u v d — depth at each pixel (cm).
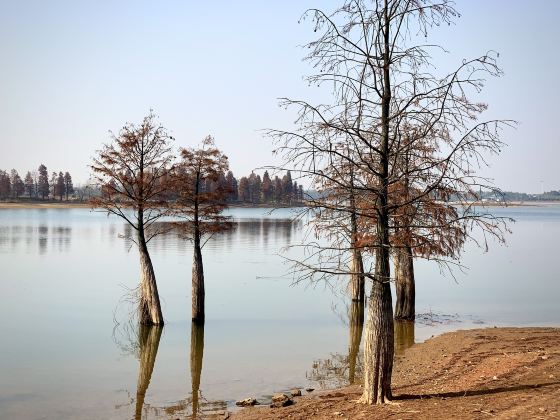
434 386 1432
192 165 2511
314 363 1947
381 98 1212
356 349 2147
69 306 2994
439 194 1241
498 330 2270
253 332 2450
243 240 7662
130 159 2452
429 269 5138
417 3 1159
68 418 1420
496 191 1185
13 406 1510
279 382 1716
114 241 7319
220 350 2134
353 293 2953
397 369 1769
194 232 2595
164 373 1825
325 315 2859
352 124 1200
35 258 5269
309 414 1292
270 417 1323
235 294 3531
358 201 1299
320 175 1200
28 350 2114
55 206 19875
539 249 7256
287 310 3002
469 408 1148
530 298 3412
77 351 2105
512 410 1105
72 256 5491
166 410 1470
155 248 6506
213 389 1656
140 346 2192
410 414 1145
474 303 3219
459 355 1830
